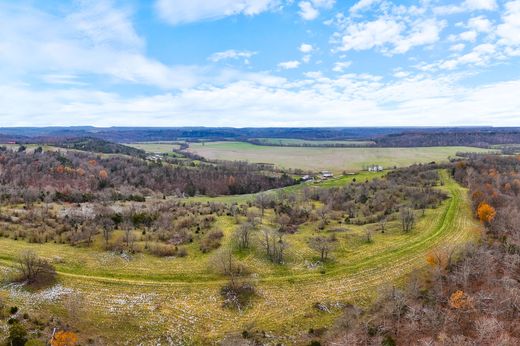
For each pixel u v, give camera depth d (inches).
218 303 2375.7
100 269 2672.2
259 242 3193.9
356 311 2282.2
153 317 2197.3
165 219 3693.4
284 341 2053.4
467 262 2620.6
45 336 1908.2
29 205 3986.2
